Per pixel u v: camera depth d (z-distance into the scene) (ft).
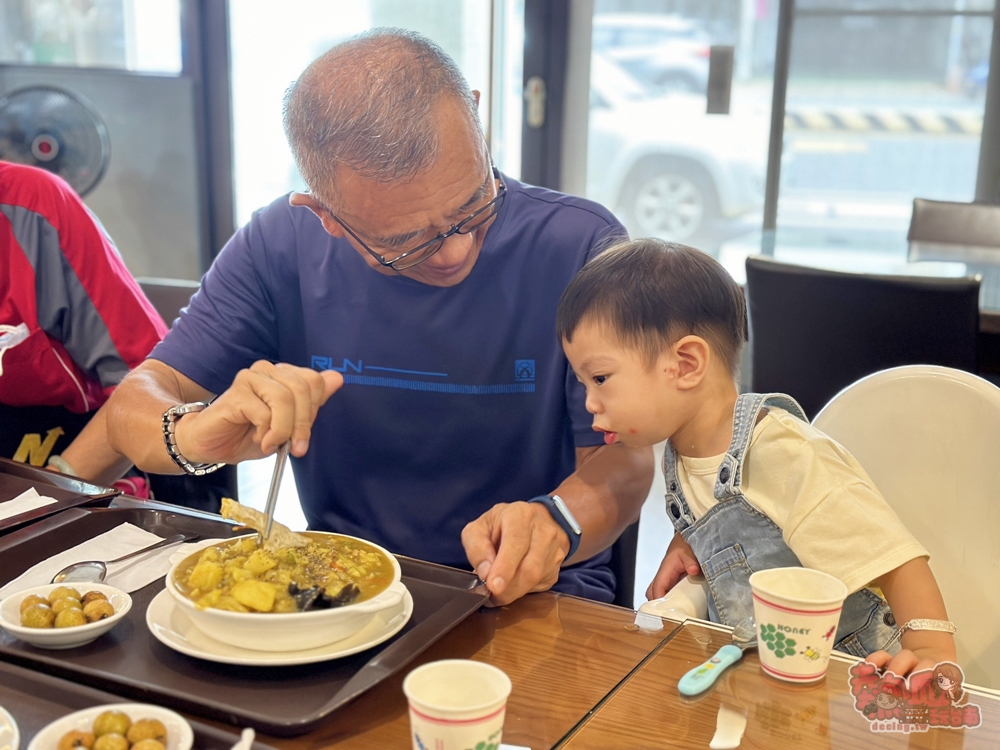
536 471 4.66
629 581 4.96
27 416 5.74
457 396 4.56
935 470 3.85
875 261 8.91
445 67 3.57
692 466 3.82
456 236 3.82
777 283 6.77
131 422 4.00
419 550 4.70
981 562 3.73
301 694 2.53
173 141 14.55
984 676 3.67
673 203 15.48
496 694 2.19
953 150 14.19
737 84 14.69
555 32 14.15
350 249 4.55
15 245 5.34
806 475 3.45
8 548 3.32
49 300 5.41
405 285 4.47
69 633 2.68
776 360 7.05
